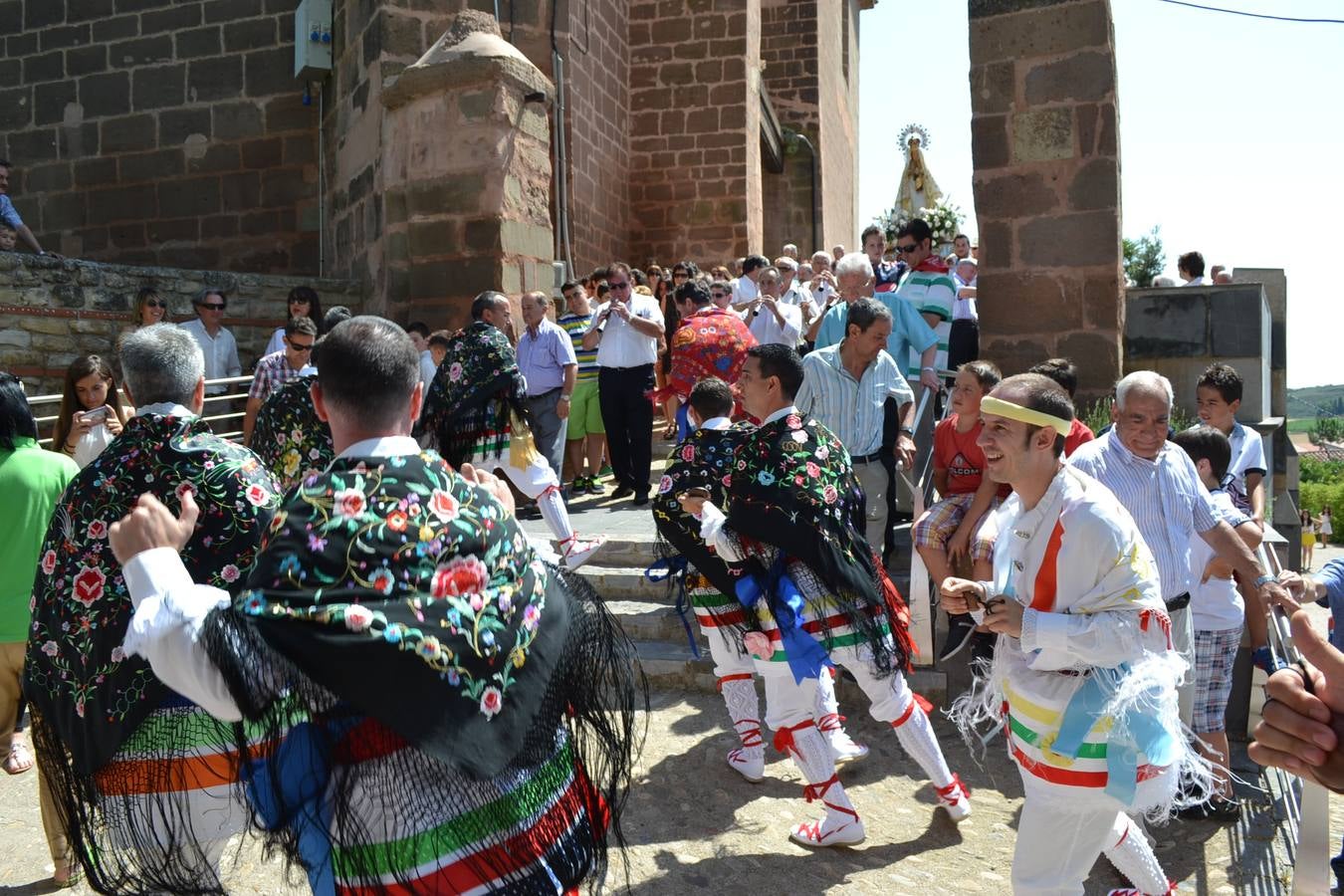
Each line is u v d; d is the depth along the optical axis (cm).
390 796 199
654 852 407
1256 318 884
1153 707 278
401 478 209
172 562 207
